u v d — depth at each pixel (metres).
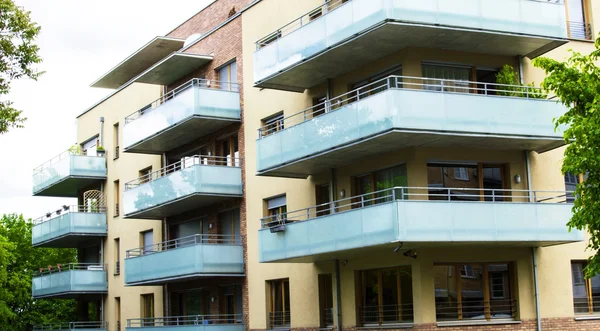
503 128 20.72
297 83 25.23
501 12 21.14
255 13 28.53
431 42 21.64
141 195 31.89
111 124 39.28
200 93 28.53
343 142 21.45
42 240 41.41
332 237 21.70
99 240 40.38
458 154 21.84
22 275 50.25
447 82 22.31
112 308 38.03
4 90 22.19
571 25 23.97
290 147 23.53
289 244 23.38
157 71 32.19
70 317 52.03
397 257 21.92
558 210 20.94
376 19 20.50
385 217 19.86
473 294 21.72
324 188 25.22
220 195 28.39
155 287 34.06
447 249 21.44
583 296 23.05
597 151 15.05
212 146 30.59
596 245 15.69
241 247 28.52
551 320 22.14
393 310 22.28
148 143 32.34
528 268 22.11
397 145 21.34
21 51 22.03
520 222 20.50
